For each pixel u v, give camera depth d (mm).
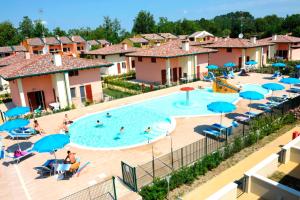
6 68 34469
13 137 22156
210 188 13758
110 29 163875
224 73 43281
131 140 21672
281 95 31359
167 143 19375
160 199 13008
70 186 14391
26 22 152250
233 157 16875
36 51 92500
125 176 14133
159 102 31578
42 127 24609
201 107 28703
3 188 14656
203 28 162625
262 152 17203
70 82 32219
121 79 46781
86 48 106000
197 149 17188
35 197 13617
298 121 22188
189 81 42031
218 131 20500
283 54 63125
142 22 167375
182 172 14430
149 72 44000
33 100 31141
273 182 11867
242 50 50562
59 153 18734
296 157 14875
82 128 24750
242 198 12359
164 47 44375
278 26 103188
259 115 21281
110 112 28906
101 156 17906
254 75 44438
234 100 30172
